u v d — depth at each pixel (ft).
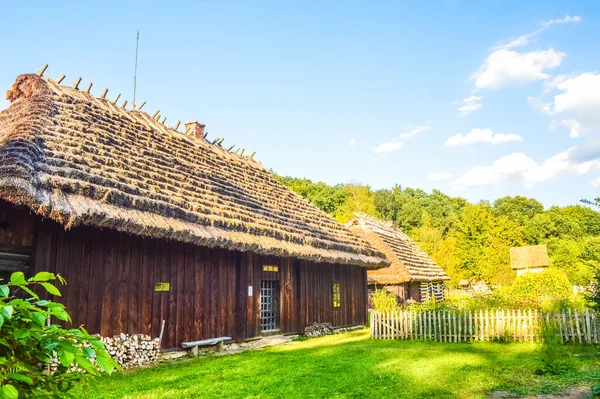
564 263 142.82
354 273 71.56
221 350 43.73
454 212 247.91
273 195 63.52
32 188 28.19
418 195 286.66
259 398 24.99
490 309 51.31
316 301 60.49
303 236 55.36
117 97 53.11
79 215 29.22
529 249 145.18
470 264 152.87
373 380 29.04
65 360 7.35
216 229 41.73
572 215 226.17
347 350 42.27
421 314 51.08
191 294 42.19
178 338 40.19
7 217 31.32
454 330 48.42
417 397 25.22
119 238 36.40
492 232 152.05
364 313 72.54
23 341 7.30
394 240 102.12
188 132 63.93
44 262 30.94
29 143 31.86
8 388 6.81
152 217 35.55
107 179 34.99
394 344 47.21
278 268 54.44
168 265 40.24
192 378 30.35
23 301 7.43
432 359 36.50
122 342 34.50
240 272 48.11
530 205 246.68
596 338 42.83
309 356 39.29
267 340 50.42
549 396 25.18
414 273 90.99
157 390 26.71
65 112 41.50
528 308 49.62
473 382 28.45
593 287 41.86
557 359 33.78
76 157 35.14
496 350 41.55
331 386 27.53
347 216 173.06
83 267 33.45
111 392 26.14
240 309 47.44
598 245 50.01
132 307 36.50
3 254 29.84
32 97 40.70
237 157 67.62
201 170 52.11
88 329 33.09
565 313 45.21
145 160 43.65
